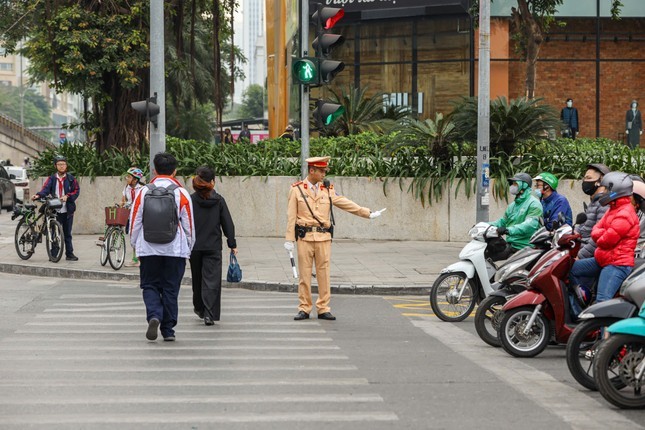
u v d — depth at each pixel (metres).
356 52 36.94
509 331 10.49
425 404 8.06
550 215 13.00
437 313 13.09
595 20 35.06
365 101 29.53
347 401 8.14
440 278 13.05
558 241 10.23
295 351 10.59
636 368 8.08
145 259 11.05
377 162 24.31
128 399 8.17
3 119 72.12
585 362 10.16
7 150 73.50
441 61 35.62
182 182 25.67
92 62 28.16
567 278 10.34
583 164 23.64
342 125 29.27
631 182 9.82
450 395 8.43
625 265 9.81
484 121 18.59
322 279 13.14
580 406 8.11
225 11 28.47
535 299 10.28
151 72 19.44
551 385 8.95
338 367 9.66
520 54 34.09
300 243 13.03
